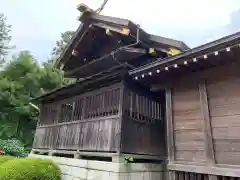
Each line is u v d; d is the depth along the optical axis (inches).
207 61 150.6
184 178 158.9
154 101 239.3
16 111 575.5
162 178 212.7
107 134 203.9
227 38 127.0
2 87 586.6
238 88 144.0
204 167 145.7
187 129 164.1
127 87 210.8
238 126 138.3
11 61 672.4
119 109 200.8
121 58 252.2
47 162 226.1
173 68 163.0
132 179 182.2
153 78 185.9
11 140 480.1
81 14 276.1
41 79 647.8
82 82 230.5
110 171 179.5
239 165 132.1
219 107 150.6
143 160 217.3
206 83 161.8
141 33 230.4
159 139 231.9
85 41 310.0
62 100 298.2
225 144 141.7
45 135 305.9
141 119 217.0
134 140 202.1
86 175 202.4
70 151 242.2
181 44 213.3
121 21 234.8
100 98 231.3
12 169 199.8
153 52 235.9
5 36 902.4
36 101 341.4
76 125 251.1
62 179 229.5
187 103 169.5
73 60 331.6
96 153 205.5
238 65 146.9
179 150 164.6
